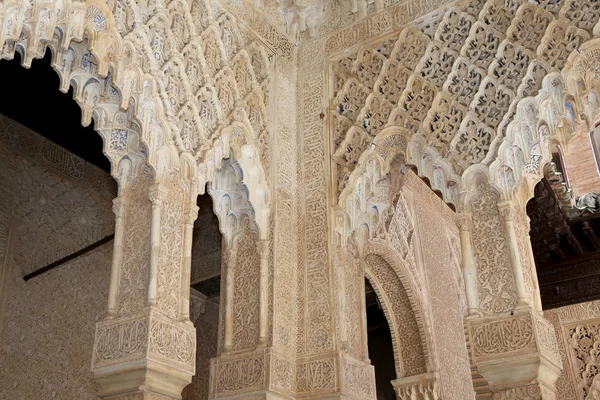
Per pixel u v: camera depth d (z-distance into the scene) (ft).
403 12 18.58
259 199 17.06
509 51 16.22
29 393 19.71
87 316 21.97
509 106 15.66
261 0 19.29
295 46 20.22
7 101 20.31
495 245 14.84
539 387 13.17
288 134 18.78
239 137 16.78
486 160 15.55
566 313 30.14
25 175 21.72
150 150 13.98
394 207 22.40
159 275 13.24
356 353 16.48
